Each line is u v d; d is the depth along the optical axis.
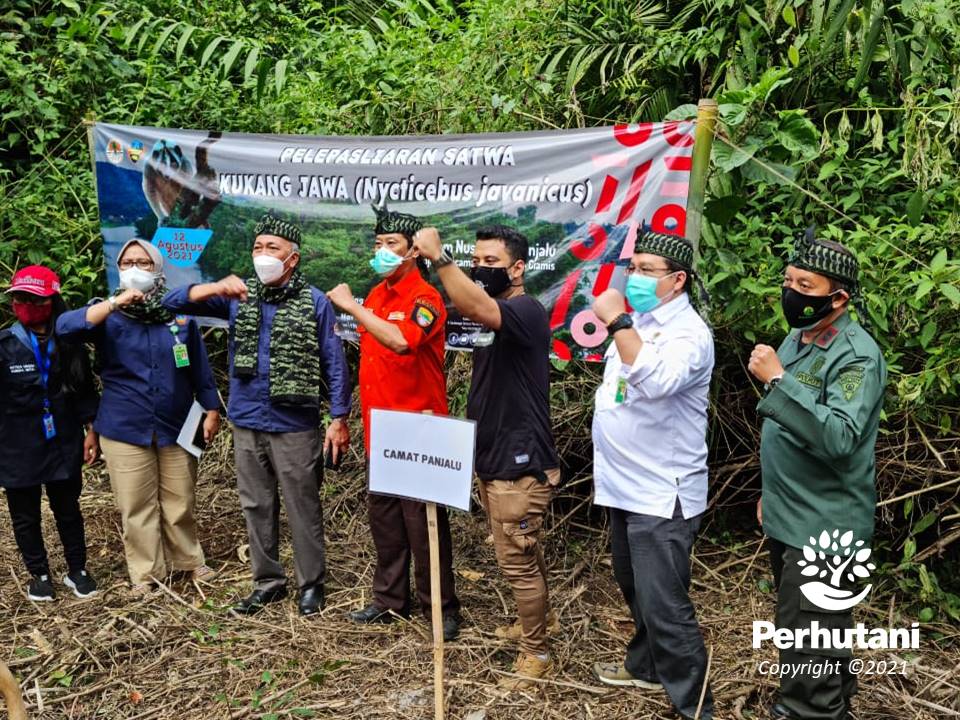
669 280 2.87
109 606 3.97
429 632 3.67
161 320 4.04
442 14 6.05
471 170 4.12
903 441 3.94
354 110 5.34
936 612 3.80
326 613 3.87
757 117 3.88
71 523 4.07
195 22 6.48
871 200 4.15
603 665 3.39
